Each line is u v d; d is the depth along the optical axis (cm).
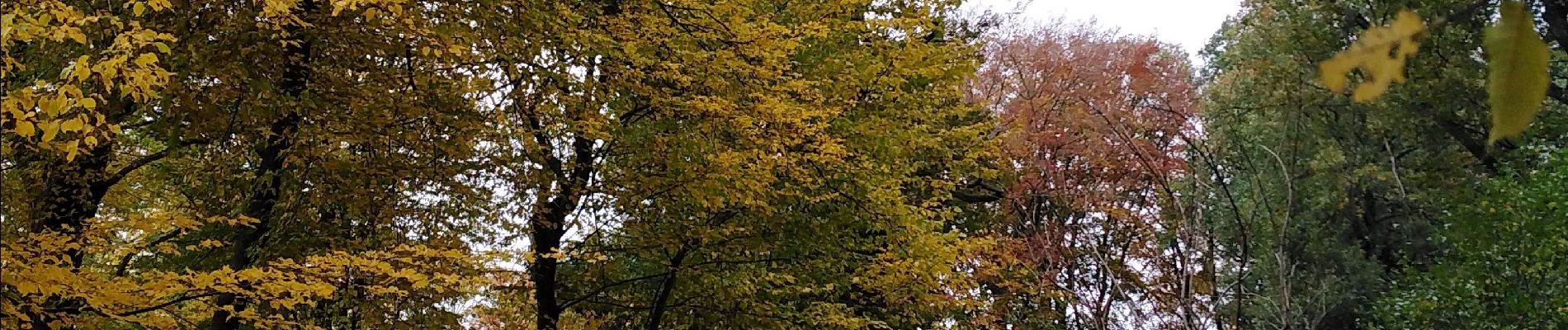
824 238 842
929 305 932
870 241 903
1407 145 1202
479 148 692
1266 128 1075
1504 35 46
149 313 498
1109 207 580
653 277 938
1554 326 840
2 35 331
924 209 921
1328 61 52
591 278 891
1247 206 900
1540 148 965
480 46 582
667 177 716
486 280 553
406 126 608
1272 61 1040
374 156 642
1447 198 1131
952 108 993
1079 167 613
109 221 460
